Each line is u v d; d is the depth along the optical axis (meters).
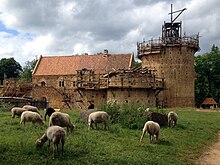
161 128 24.92
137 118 24.31
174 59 60.25
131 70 48.31
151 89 48.34
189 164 15.18
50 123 18.64
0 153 13.55
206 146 20.28
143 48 63.16
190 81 60.66
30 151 13.84
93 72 56.72
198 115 39.78
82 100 52.16
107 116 21.67
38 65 69.88
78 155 14.04
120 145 17.03
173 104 59.78
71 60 68.44
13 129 19.52
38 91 63.25
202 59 88.62
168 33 61.69
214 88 88.81
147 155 15.37
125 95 47.50
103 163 13.25
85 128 21.78
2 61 120.81
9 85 67.75
